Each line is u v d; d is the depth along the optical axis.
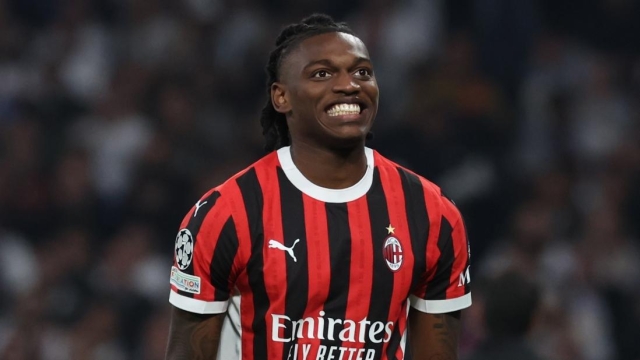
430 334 12.05
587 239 30.19
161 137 33.19
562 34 38.78
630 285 29.92
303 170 11.66
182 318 11.65
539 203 31.00
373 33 37.06
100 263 30.25
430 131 32.91
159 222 31.67
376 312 11.45
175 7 38.62
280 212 11.45
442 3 38.12
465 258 12.04
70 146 33.78
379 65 36.28
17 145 33.28
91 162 33.34
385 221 11.59
